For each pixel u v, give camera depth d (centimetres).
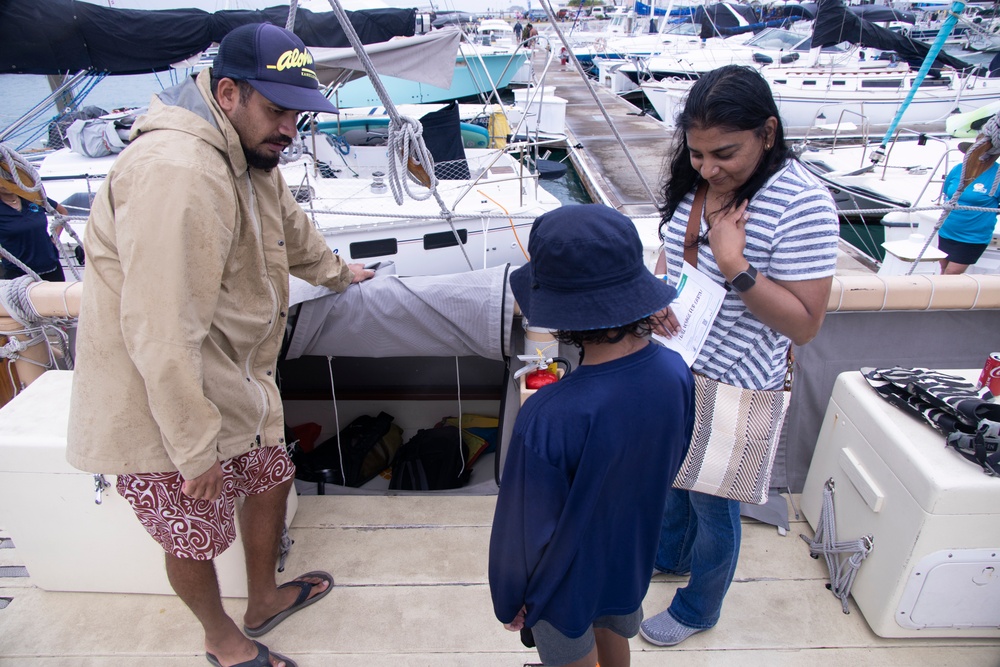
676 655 179
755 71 126
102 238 133
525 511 106
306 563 211
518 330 250
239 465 165
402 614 193
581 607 117
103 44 424
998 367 174
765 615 191
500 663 178
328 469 299
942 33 687
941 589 168
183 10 464
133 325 124
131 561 194
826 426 208
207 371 143
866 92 1232
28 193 285
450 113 650
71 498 184
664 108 1492
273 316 161
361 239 529
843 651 180
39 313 229
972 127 779
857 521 189
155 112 134
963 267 531
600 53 1939
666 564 202
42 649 183
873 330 237
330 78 575
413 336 232
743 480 151
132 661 179
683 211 153
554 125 1295
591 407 100
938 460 162
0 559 215
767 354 149
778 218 131
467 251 563
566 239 95
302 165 612
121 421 139
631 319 96
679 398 108
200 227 126
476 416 339
